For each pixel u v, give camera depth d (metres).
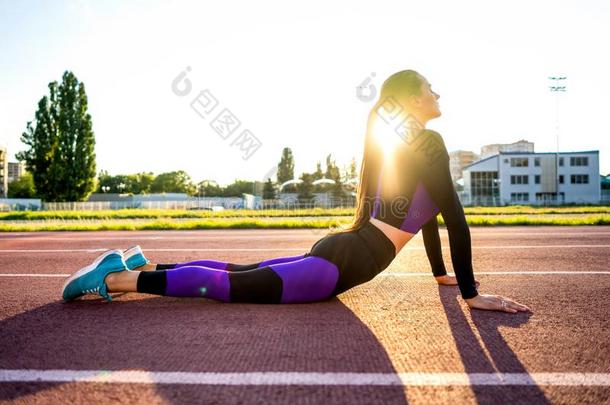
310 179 53.66
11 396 1.50
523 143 87.62
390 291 3.22
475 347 1.97
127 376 1.66
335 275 2.54
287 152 71.75
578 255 5.27
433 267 3.45
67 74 50.25
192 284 2.60
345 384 1.57
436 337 2.11
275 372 1.68
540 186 62.09
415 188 2.50
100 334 2.19
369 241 2.52
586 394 1.50
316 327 2.27
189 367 1.74
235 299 2.67
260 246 6.88
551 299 2.95
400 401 1.45
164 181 106.38
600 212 25.91
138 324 2.35
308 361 1.79
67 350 1.95
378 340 2.06
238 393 1.50
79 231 12.17
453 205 2.50
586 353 1.90
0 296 3.18
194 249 6.47
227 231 11.32
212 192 91.94
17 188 84.69
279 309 2.65
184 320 2.42
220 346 1.98
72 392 1.53
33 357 1.87
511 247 6.21
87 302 2.93
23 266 4.86
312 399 1.46
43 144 49.72
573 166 62.41
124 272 2.70
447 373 1.67
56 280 3.92
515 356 1.86
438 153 2.46
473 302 2.64
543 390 1.53
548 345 2.00
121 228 12.91
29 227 12.75
